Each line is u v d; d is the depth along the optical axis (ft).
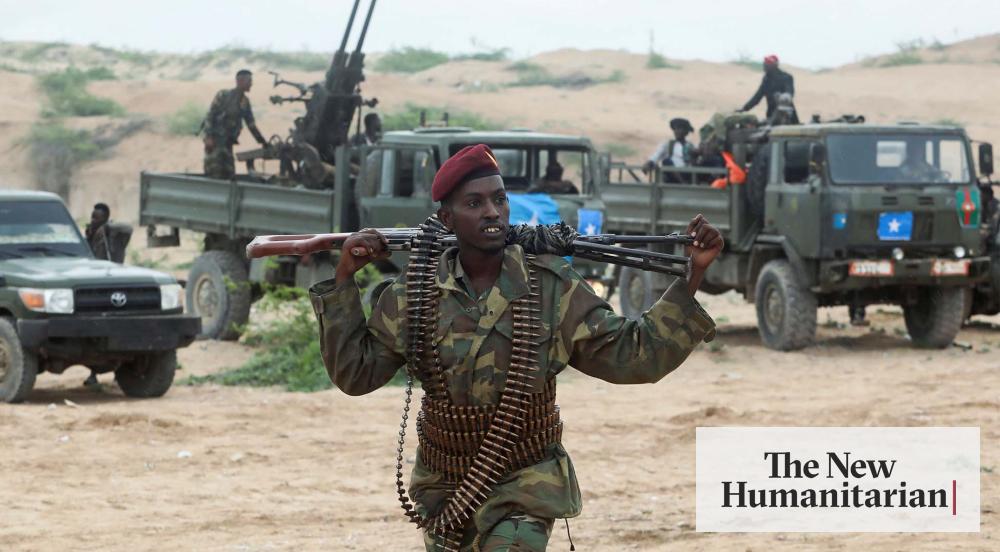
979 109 223.10
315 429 56.90
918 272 78.95
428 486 22.99
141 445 53.31
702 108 234.99
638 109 228.84
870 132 80.28
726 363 78.89
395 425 57.77
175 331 64.64
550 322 22.03
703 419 57.47
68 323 62.39
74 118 210.59
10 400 63.87
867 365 76.95
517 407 21.84
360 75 88.53
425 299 22.26
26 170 193.77
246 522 40.98
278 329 79.71
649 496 44.16
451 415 22.20
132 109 214.48
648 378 21.89
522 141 75.97
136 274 65.05
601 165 93.09
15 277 63.46
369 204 76.84
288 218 82.74
